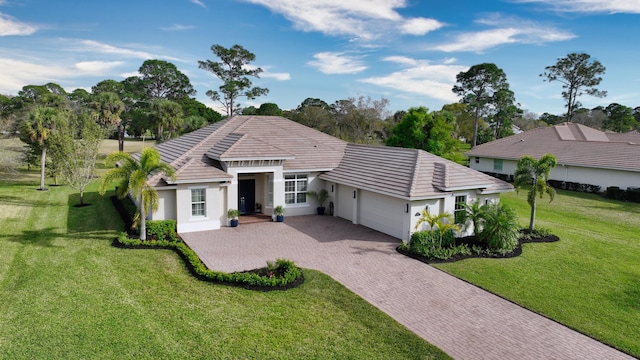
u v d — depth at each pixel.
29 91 73.06
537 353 10.52
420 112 38.75
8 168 37.00
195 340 10.54
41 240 18.78
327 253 18.00
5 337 10.48
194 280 14.33
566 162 37.84
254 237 20.34
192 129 55.38
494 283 14.97
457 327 11.76
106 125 50.38
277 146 26.19
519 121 95.31
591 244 20.20
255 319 11.72
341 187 24.72
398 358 10.03
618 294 14.28
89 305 12.30
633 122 87.81
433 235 18.28
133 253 16.98
